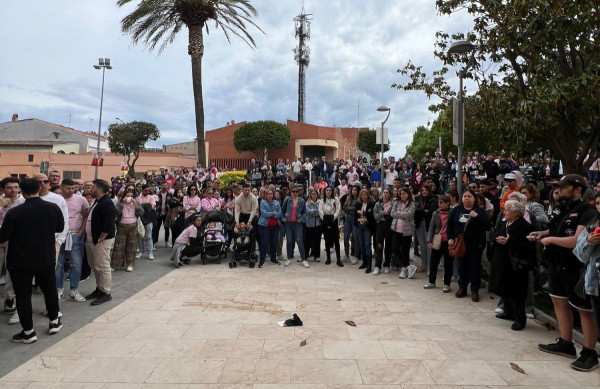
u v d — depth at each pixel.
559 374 3.46
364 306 5.52
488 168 11.05
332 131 37.78
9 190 4.98
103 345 4.09
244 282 6.92
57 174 6.55
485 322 4.89
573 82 5.38
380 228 7.68
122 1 18.33
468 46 6.84
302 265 8.56
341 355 3.85
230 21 19.95
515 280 4.63
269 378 3.36
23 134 46.19
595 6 5.52
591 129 6.40
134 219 7.95
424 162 17.53
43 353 3.90
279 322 4.80
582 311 3.58
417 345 4.12
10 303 5.18
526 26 6.19
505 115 6.62
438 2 7.79
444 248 6.39
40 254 4.26
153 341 4.20
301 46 61.91
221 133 38.44
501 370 3.54
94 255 5.68
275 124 34.28
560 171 11.38
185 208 9.53
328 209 8.57
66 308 5.42
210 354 3.86
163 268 8.12
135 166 39.56
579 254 3.33
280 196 9.78
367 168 19.98
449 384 3.27
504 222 4.82
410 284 6.88
